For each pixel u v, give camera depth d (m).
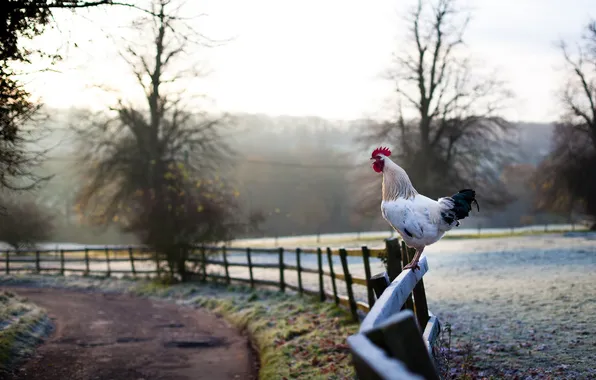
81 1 7.01
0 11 6.75
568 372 6.54
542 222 83.19
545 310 10.34
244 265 17.98
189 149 30.33
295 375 7.72
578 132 44.69
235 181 29.34
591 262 18.98
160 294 19.31
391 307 2.79
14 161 8.02
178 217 21.95
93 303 17.36
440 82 39.88
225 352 10.18
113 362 9.37
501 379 6.44
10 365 8.92
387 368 1.59
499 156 40.78
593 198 44.66
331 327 10.03
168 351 10.26
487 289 13.82
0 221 12.72
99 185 30.06
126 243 69.88
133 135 29.62
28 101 7.76
